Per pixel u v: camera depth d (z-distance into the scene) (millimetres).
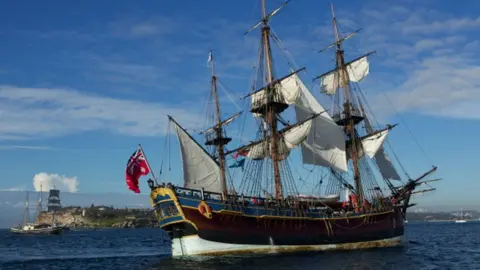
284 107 70500
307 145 70250
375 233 65750
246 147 70688
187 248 52781
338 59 83062
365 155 77500
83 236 186500
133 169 52594
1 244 120188
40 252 84875
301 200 62688
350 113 78938
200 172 61250
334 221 60625
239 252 52812
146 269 46219
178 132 59781
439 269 44844
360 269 43938
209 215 50688
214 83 71312
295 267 44656
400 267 45906
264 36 71812
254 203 56781
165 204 52219
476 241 92000
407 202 74812
